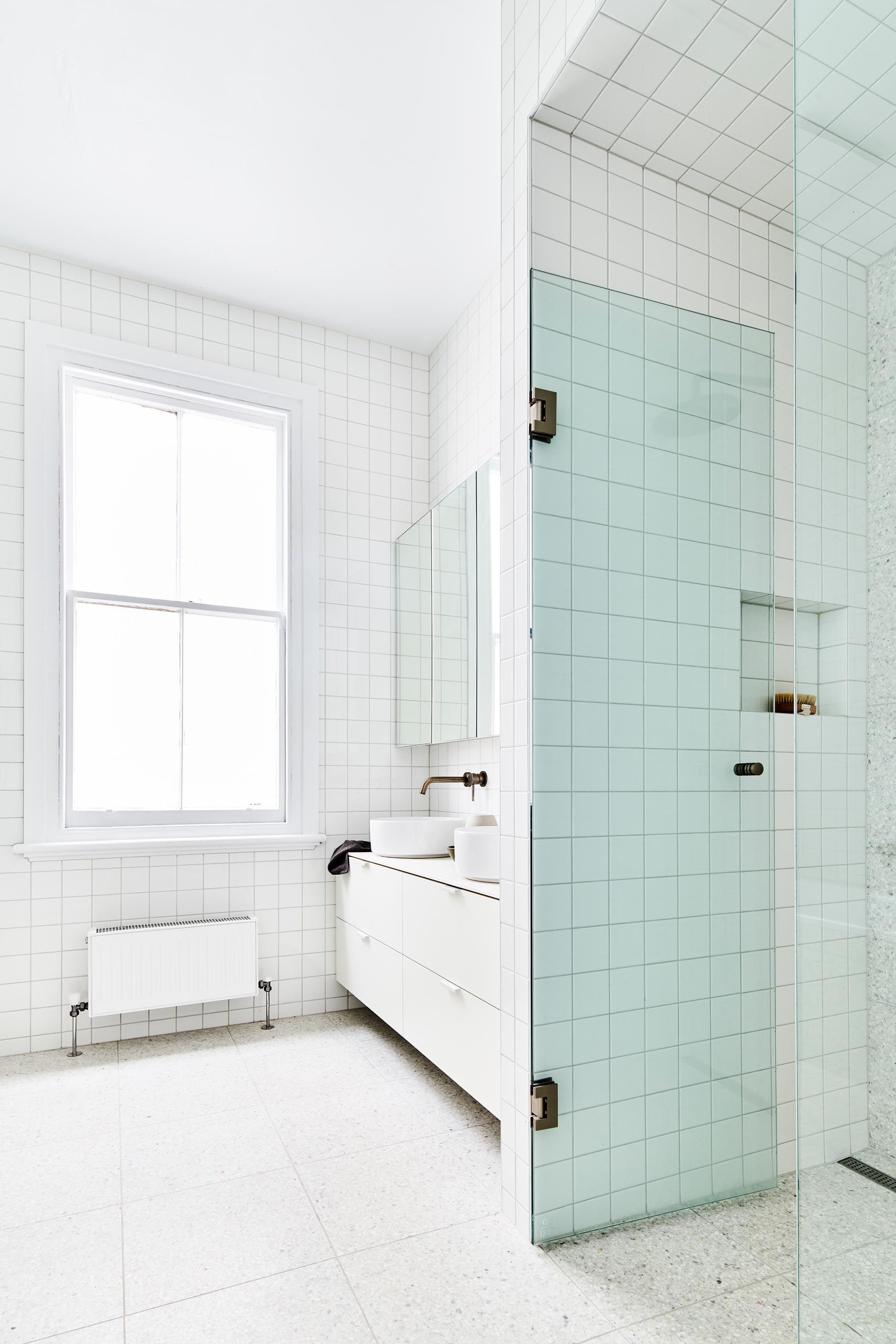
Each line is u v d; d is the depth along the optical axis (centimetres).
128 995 285
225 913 314
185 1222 174
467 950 211
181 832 311
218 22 203
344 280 315
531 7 175
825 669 102
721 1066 184
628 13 146
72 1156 205
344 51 211
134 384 312
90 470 314
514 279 182
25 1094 245
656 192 190
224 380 326
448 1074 220
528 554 173
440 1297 148
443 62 215
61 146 243
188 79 220
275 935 323
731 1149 184
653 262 189
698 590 188
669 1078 178
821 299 104
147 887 302
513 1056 174
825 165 103
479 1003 203
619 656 178
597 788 174
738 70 160
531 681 170
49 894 288
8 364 291
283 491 338
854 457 99
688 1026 181
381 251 296
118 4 197
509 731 179
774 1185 188
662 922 179
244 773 331
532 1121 164
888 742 94
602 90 165
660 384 186
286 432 338
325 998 330
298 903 328
